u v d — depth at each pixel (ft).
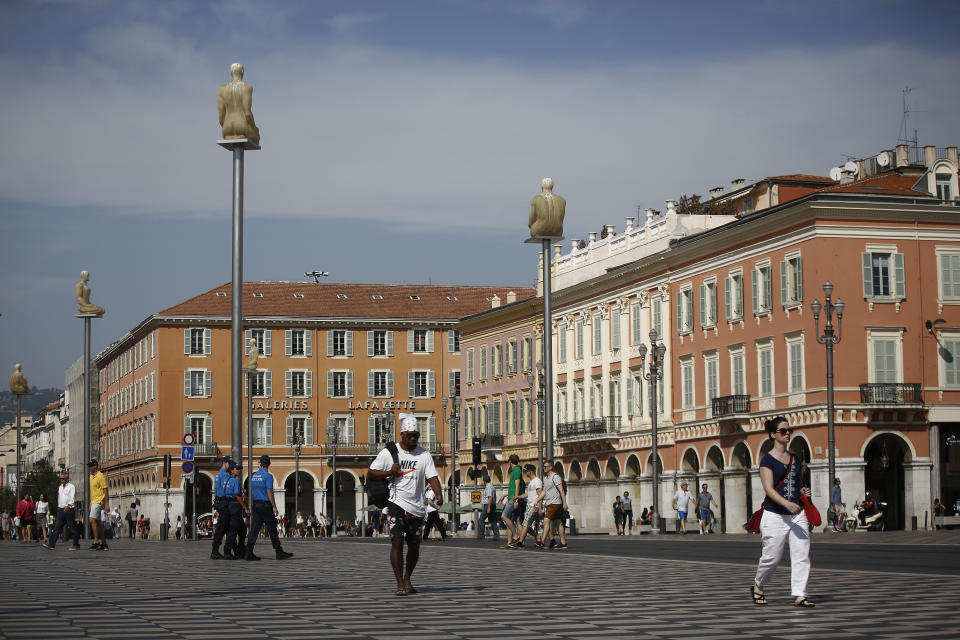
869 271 188.55
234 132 95.81
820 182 242.99
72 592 58.80
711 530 192.24
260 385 352.08
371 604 51.31
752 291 204.95
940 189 202.49
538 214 113.80
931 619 43.88
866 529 176.45
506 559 88.69
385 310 363.76
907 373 188.65
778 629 41.60
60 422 578.66
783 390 196.34
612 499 254.68
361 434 357.20
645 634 40.57
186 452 173.88
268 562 88.07
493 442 304.50
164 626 43.27
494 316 310.65
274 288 366.43
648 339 238.68
